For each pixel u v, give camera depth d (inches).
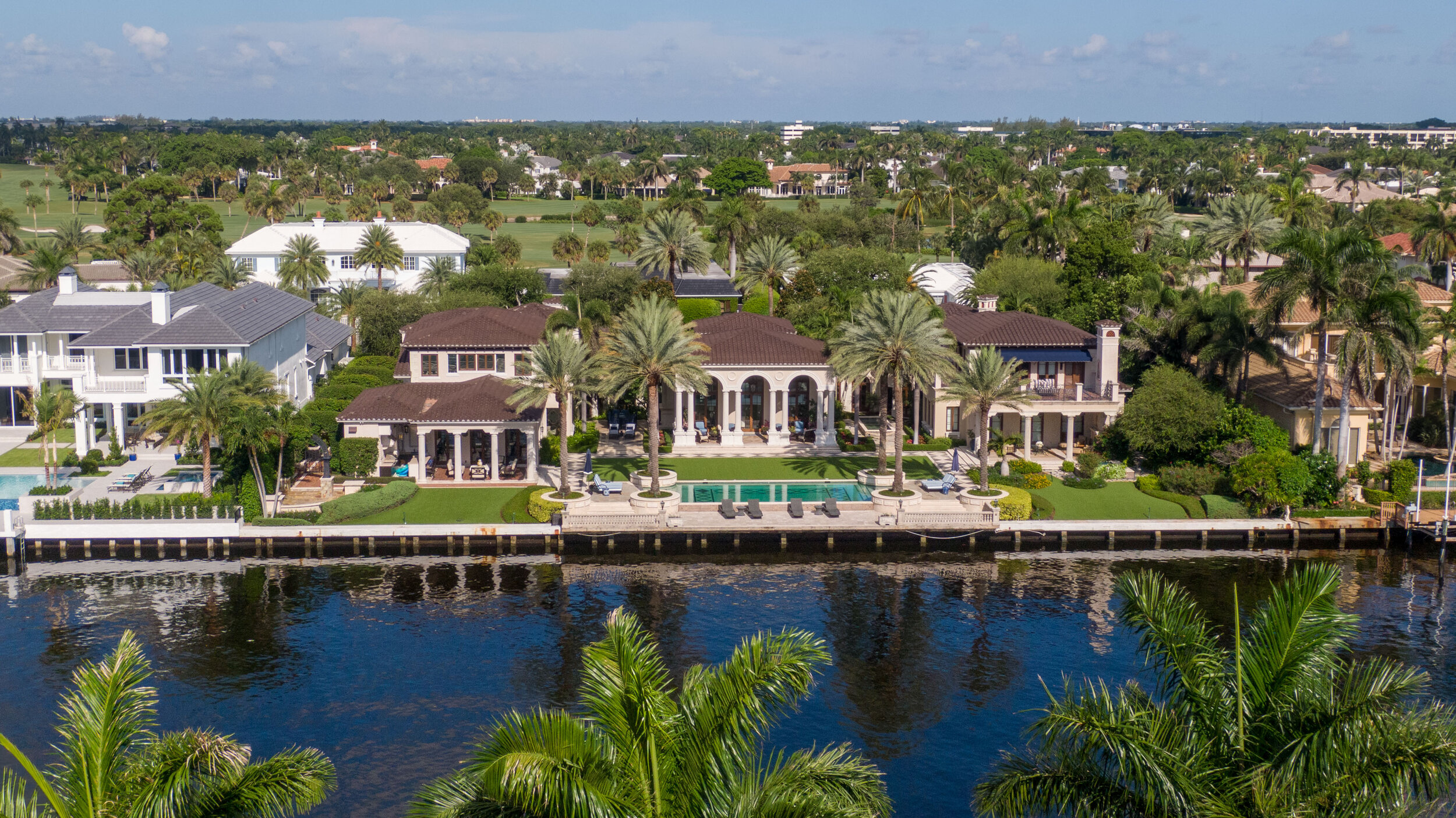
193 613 2255.2
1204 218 5615.2
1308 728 899.4
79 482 2913.4
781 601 2341.3
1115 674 1978.3
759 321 3747.5
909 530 2694.4
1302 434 3085.6
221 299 3410.4
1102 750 948.6
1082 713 944.9
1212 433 2974.9
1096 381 3307.1
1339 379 3166.8
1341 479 2834.6
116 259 5999.0
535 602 2322.8
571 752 807.7
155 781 840.3
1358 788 864.9
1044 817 1242.0
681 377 2834.6
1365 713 887.7
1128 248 4234.7
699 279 5142.7
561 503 2723.9
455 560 2598.4
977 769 1662.2
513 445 3211.1
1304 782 880.3
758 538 2677.2
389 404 3024.1
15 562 2554.1
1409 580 2484.0
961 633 2166.6
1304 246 2795.3
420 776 1637.6
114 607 2285.9
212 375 2704.2
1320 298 2854.3
